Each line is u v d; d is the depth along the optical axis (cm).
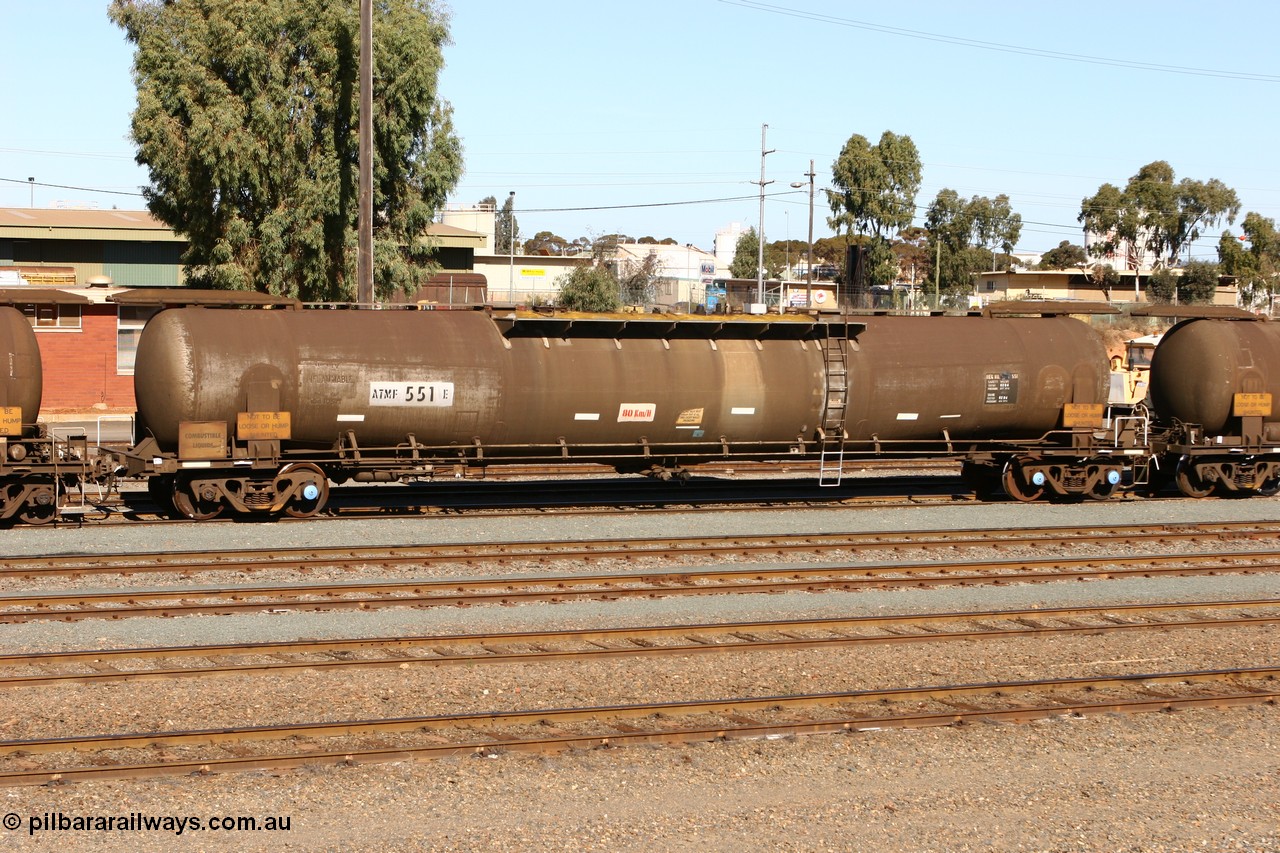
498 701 1131
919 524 2122
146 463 1920
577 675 1215
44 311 3828
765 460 2353
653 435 2192
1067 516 2247
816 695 1131
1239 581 1719
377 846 820
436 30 4356
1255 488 2577
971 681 1235
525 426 2114
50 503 1942
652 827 861
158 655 1230
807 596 1576
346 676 1195
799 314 2384
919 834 866
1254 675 1248
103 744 972
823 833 862
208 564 1634
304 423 1994
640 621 1434
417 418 2045
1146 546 1969
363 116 3064
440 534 1925
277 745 991
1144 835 876
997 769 992
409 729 1029
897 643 1362
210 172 3981
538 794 909
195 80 3944
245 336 1962
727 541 1925
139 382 1953
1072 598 1602
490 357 2081
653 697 1154
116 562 1673
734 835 855
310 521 2022
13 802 872
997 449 2436
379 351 2023
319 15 3994
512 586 1591
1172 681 1234
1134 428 2447
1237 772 1002
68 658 1209
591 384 2123
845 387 2255
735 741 1029
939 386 2303
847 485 2602
